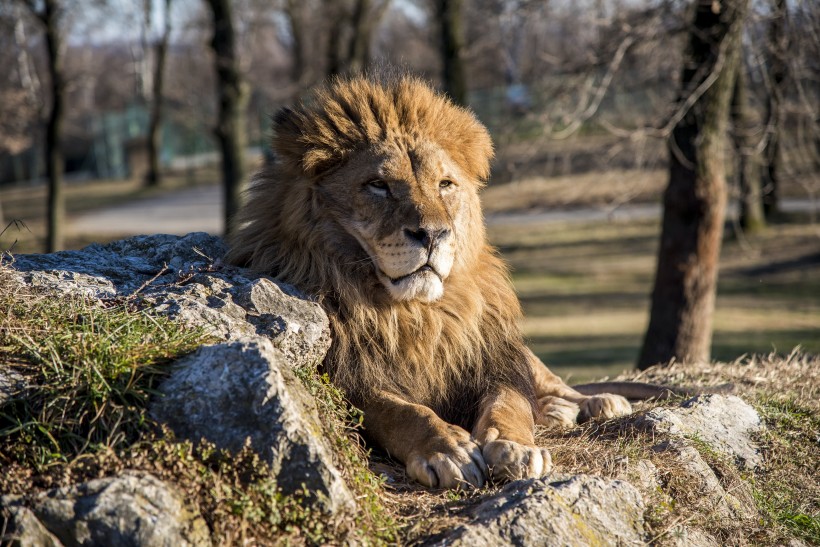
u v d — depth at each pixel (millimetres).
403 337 4395
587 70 10320
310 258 4477
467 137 4832
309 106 4742
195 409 3258
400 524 3408
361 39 28109
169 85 47781
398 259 4242
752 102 11078
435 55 34375
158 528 2824
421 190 4387
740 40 9695
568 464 4145
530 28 12016
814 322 16625
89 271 4328
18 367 3369
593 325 17922
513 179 11367
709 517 4086
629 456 4227
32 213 38375
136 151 54344
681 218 9875
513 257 25359
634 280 22203
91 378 3283
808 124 10070
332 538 3143
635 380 6430
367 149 4484
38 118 32250
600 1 10312
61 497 2842
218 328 3795
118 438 3164
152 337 3607
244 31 33156
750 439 4957
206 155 58906
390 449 4000
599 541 3496
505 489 3617
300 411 3369
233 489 3113
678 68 10695
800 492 4664
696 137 9664
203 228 30547
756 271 21516
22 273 4090
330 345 4195
